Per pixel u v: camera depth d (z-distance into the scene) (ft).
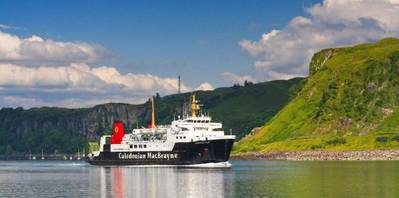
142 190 465.47
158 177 583.99
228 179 557.33
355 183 492.95
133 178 578.66
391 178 544.62
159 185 501.97
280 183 508.94
